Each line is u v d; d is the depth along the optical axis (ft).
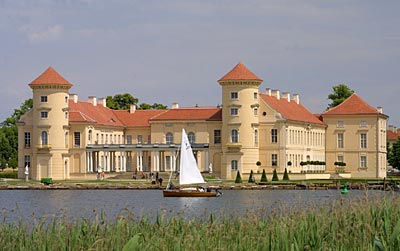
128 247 170.40
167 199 529.86
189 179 580.71
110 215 287.07
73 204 473.26
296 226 196.54
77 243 189.26
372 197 219.82
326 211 210.79
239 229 201.05
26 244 193.88
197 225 208.95
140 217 237.04
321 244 191.31
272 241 187.83
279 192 597.52
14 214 376.27
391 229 199.93
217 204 451.94
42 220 203.62
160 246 183.11
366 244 188.65
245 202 457.68
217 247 184.75
